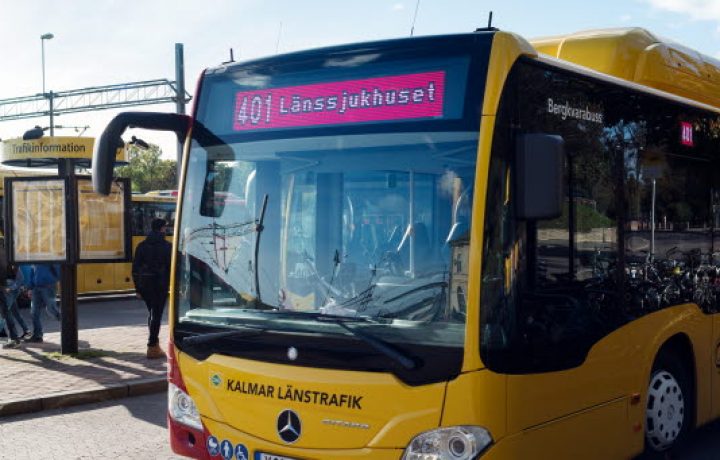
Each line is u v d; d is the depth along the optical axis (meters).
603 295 4.93
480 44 4.23
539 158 3.94
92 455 6.89
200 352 4.76
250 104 4.94
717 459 6.39
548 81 4.51
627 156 5.27
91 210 11.08
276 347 4.44
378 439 4.07
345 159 4.56
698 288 6.14
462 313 4.01
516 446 4.11
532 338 4.24
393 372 4.07
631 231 5.28
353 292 4.38
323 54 4.70
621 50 6.02
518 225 4.14
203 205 5.01
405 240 4.27
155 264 10.84
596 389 4.83
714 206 6.42
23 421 8.09
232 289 4.79
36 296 12.59
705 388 6.23
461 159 4.16
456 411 3.94
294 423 4.31
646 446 5.64
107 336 13.36
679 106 5.99
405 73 4.41
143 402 8.95
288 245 4.68
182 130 5.16
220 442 4.62
